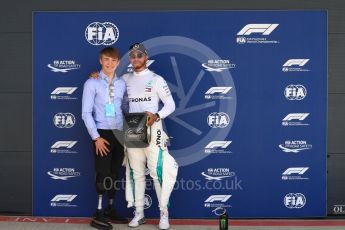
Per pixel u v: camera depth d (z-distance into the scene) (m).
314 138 5.03
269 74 5.00
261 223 4.95
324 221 5.00
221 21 4.98
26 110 5.05
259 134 5.03
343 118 5.02
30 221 4.96
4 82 5.04
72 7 5.00
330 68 5.01
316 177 5.04
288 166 5.04
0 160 5.07
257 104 5.02
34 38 5.02
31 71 5.04
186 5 4.97
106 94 4.63
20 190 5.09
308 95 5.02
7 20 5.01
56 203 5.10
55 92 5.05
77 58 5.03
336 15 4.97
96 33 5.01
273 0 4.97
